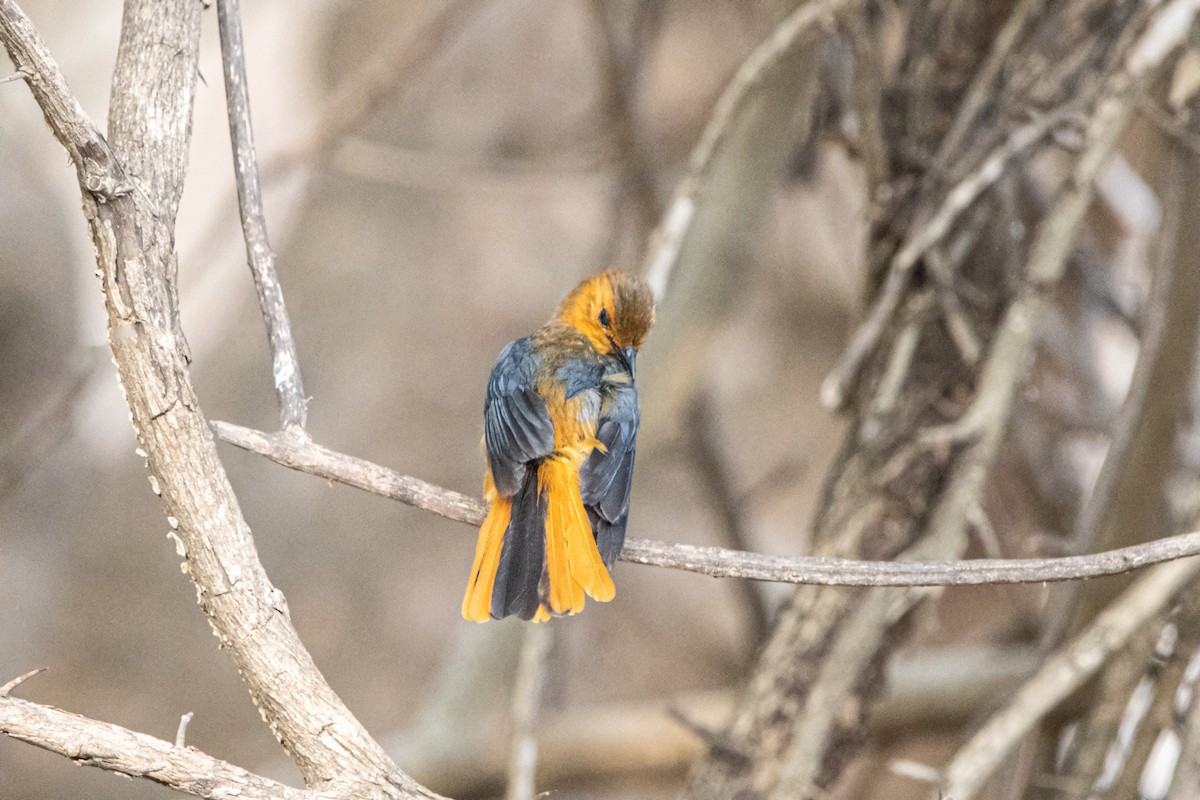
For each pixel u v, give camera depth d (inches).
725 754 356.8
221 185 640.4
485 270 855.1
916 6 377.1
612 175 602.9
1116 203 480.1
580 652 751.1
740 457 794.2
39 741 176.1
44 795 708.0
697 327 496.7
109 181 198.1
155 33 218.4
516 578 249.9
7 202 555.2
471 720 471.2
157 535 803.4
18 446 434.9
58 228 577.0
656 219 565.9
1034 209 438.3
